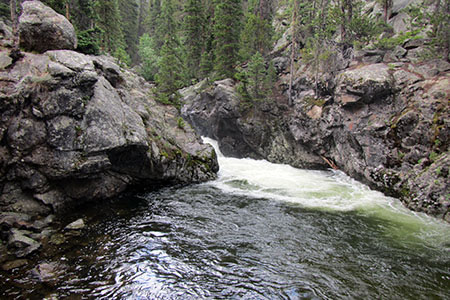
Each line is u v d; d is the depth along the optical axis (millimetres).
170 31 39219
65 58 12883
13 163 10867
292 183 19672
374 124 19188
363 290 8289
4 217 10312
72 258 9242
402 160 16922
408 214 14102
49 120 11602
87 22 30797
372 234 11883
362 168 19328
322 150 23609
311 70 27469
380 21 25125
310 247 10742
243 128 28750
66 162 11797
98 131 12867
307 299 7883
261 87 29547
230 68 34094
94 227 11547
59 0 23828
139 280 8430
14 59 12133
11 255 8930
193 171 19500
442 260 9906
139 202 14852
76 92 12398
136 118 16609
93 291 7785
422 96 17156
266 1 37375
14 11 12312
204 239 11133
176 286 8281
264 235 11641
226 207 14695
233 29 33469
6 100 10570
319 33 25812
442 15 18438
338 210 14578
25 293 7441
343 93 21406
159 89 26375
